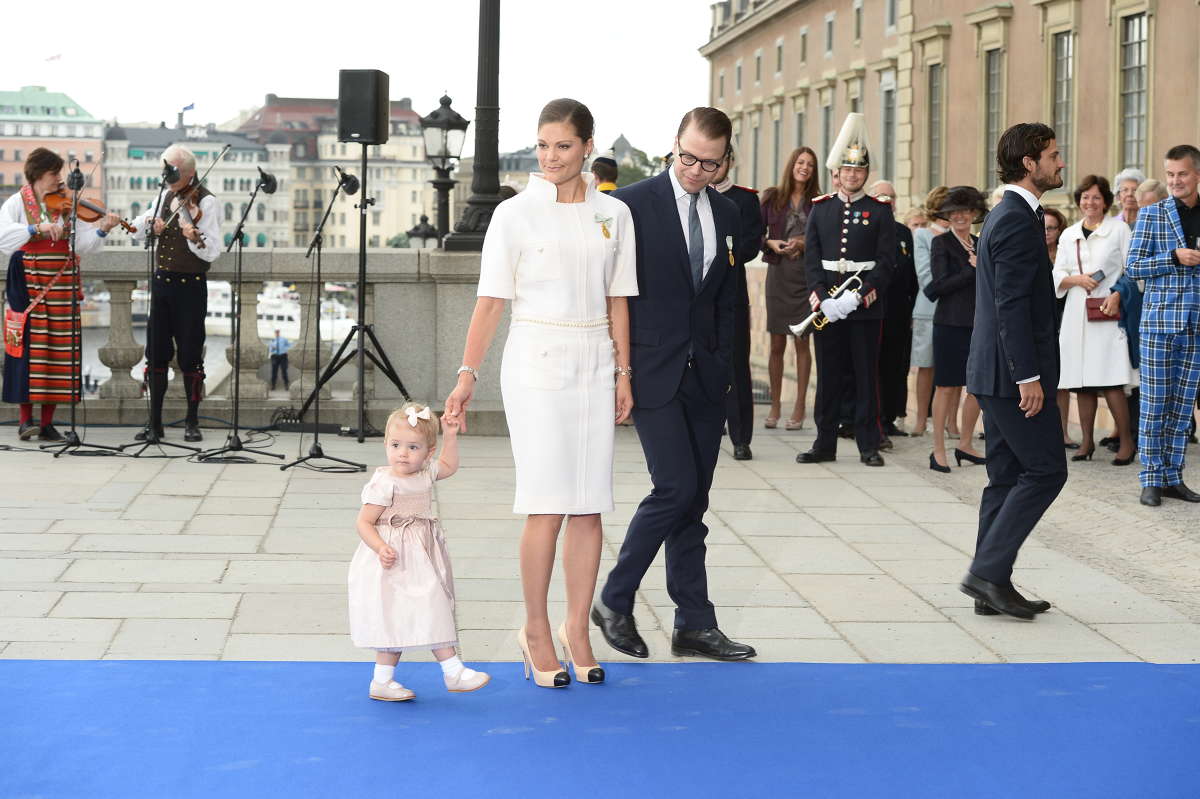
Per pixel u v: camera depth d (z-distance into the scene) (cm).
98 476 837
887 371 1090
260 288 1060
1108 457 1005
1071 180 2288
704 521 765
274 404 1070
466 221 1091
